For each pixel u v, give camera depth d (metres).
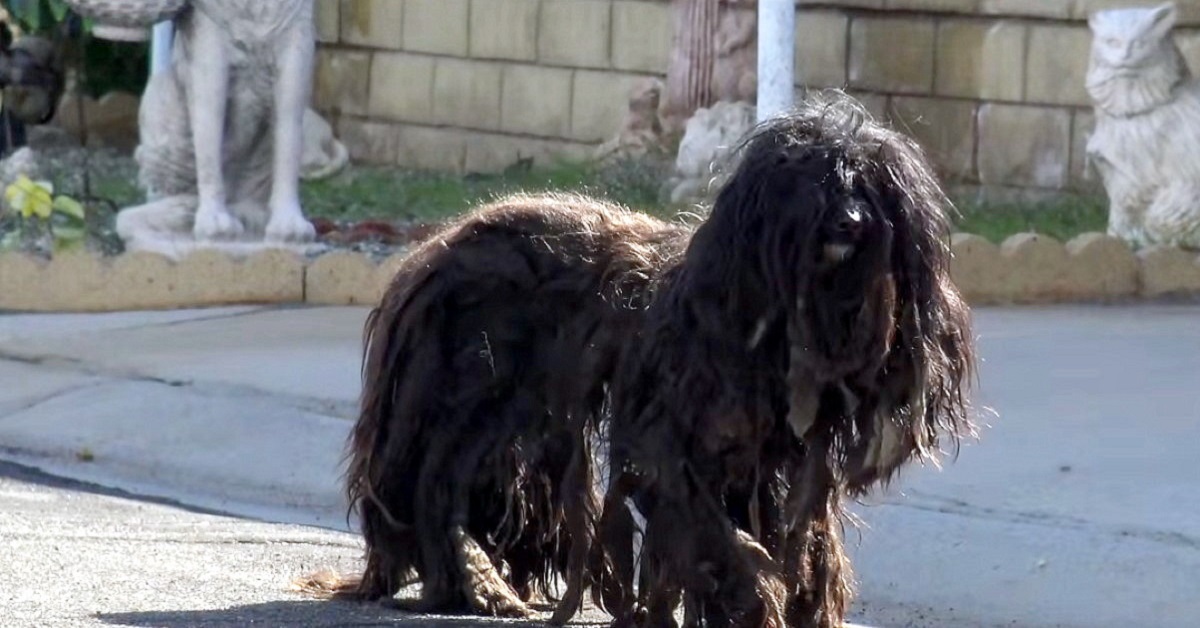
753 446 7.79
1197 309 17.39
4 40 26.00
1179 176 18.41
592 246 8.59
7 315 17.73
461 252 8.90
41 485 12.87
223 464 13.20
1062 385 13.80
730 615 7.80
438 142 27.70
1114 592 9.67
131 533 11.26
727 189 7.57
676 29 22.45
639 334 8.06
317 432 13.38
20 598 9.23
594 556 8.58
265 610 9.05
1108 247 18.02
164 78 18.78
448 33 27.52
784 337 7.55
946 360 7.73
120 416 14.11
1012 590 9.90
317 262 18.20
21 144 26.27
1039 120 23.05
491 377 8.82
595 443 8.58
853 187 7.34
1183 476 11.26
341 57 28.50
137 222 18.75
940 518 10.72
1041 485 11.23
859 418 7.71
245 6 18.25
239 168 18.97
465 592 9.01
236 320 17.23
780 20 18.89
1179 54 18.69
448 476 8.99
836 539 8.30
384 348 9.03
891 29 23.97
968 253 17.53
